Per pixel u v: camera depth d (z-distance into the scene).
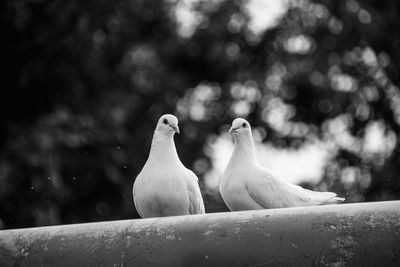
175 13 19.09
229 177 9.76
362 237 7.38
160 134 9.52
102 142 16.16
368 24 17.97
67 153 15.83
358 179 17.41
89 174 16.14
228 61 19.05
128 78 18.00
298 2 18.78
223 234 7.60
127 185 16.55
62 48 16.14
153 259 7.68
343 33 18.28
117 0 17.09
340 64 18.34
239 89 18.95
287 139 18.52
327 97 18.28
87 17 16.42
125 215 16.62
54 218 15.10
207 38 19.02
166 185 9.20
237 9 19.08
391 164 17.39
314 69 18.28
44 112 16.33
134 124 17.81
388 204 7.49
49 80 16.36
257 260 7.49
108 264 7.77
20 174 15.02
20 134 15.55
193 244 7.63
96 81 17.14
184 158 17.92
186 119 18.28
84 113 16.52
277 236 7.50
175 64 19.23
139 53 18.80
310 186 17.44
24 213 14.89
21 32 15.90
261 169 9.80
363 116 18.22
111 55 17.78
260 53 19.09
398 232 7.34
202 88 19.28
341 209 7.54
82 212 16.56
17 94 16.28
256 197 9.62
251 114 18.75
